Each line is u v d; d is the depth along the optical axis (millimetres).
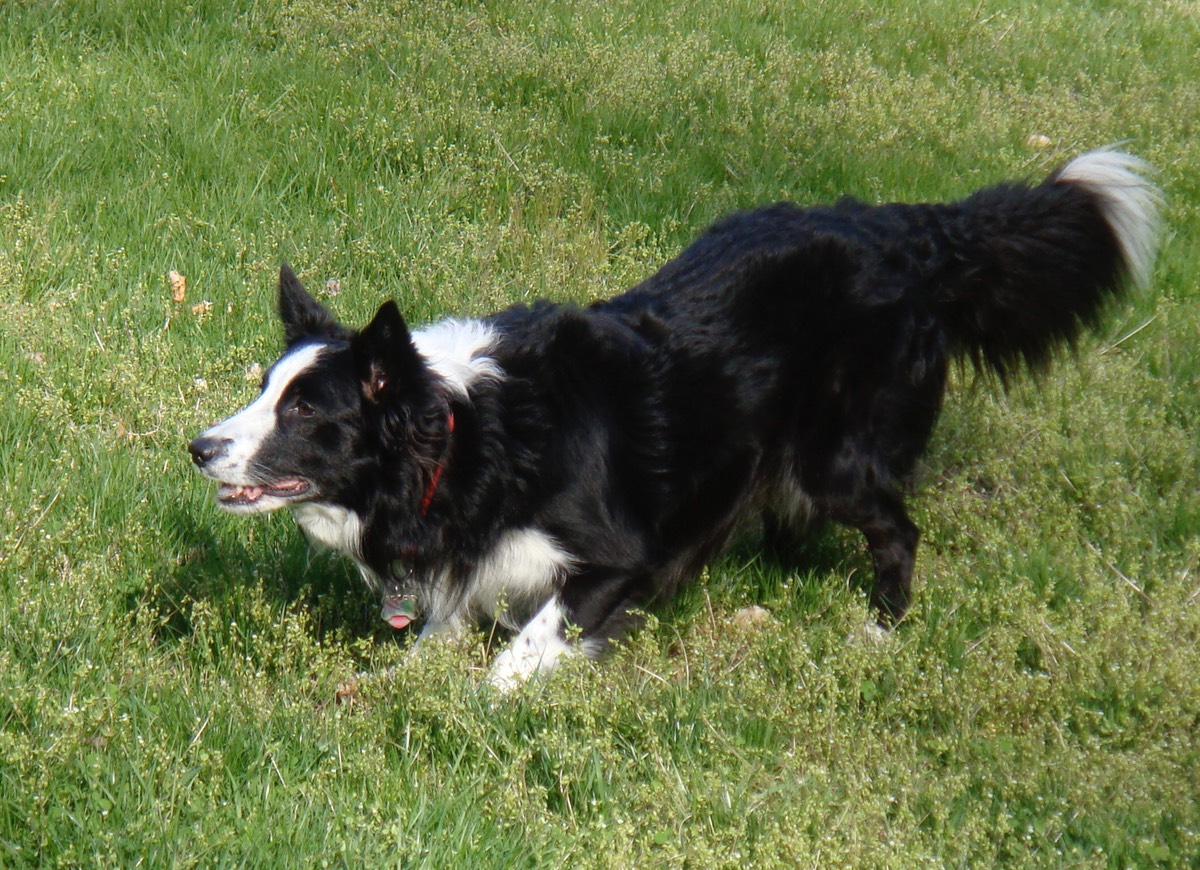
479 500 5199
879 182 10148
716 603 6043
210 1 11578
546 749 4617
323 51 11016
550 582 5406
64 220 8359
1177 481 7020
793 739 4922
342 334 5270
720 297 5754
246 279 8180
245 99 10016
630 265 8438
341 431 5066
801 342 5777
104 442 6441
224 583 5512
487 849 4152
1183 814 4609
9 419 6500
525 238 8703
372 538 5297
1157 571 6254
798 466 5973
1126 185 6445
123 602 5438
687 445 5582
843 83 11977
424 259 8281
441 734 4730
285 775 4398
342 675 5117
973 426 7273
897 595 6078
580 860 4180
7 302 7555
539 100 10727
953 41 13695
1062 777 4766
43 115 9359
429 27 11688
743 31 12930
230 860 3920
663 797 4465
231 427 4992
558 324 5441
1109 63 13734
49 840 3969
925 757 4953
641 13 13062
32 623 4988
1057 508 6672
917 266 6074
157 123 9523
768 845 4176
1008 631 5566
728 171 10039
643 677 5223
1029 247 6355
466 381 5160
